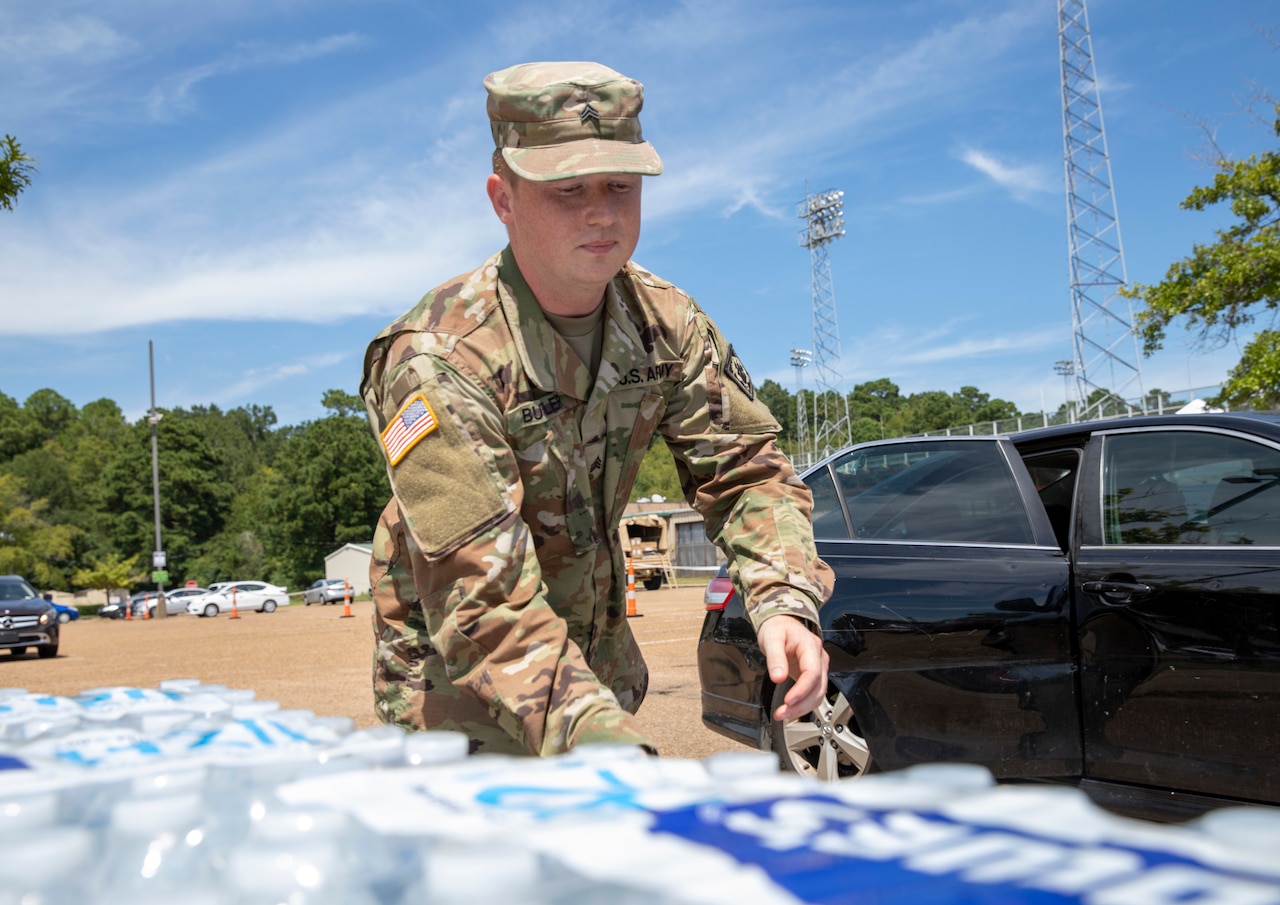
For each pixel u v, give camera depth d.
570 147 1.30
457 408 1.33
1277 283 13.51
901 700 3.01
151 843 0.52
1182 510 2.71
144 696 1.02
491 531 1.28
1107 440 2.99
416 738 0.76
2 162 5.98
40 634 13.30
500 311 1.43
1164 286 14.73
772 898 0.37
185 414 104.38
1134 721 2.61
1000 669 2.85
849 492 3.44
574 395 1.47
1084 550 2.84
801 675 1.35
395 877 0.46
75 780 0.60
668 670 7.44
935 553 3.10
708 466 1.60
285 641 14.77
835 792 0.55
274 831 0.49
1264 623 2.40
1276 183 13.70
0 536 54.12
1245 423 2.72
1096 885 0.38
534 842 0.45
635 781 0.60
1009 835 0.45
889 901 0.37
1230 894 0.36
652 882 0.39
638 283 1.57
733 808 0.51
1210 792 2.46
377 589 1.62
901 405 118.56
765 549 1.48
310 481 58.59
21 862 0.46
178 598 39.88
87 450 82.62
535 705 1.20
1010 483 3.10
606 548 1.67
